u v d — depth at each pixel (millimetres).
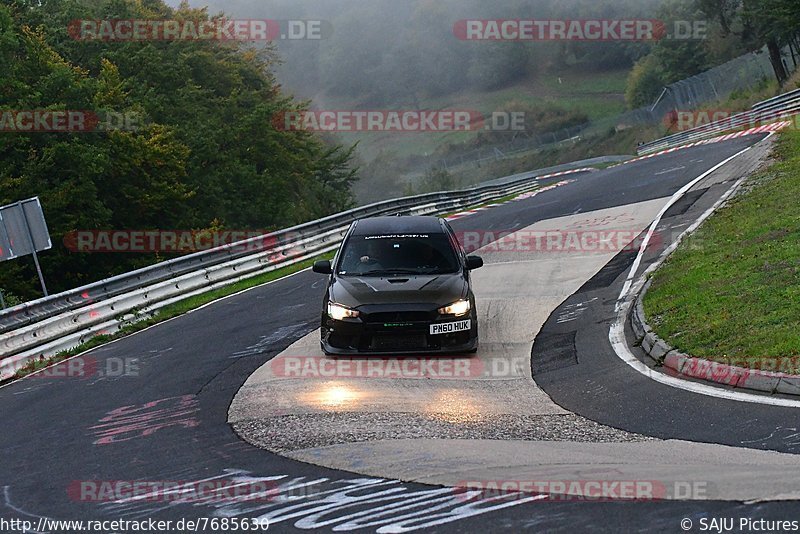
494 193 78250
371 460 13750
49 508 12594
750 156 54031
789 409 14688
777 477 11336
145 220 74000
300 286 37562
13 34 64000
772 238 27844
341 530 10703
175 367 23859
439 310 20969
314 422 16672
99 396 21375
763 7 118562
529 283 31875
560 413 16406
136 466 14570
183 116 89438
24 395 22922
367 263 22781
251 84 119875
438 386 19172
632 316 23859
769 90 115562
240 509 11789
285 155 99438
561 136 192250
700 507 10492
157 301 36375
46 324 29672
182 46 101500
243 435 16062
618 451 13422
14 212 31703
